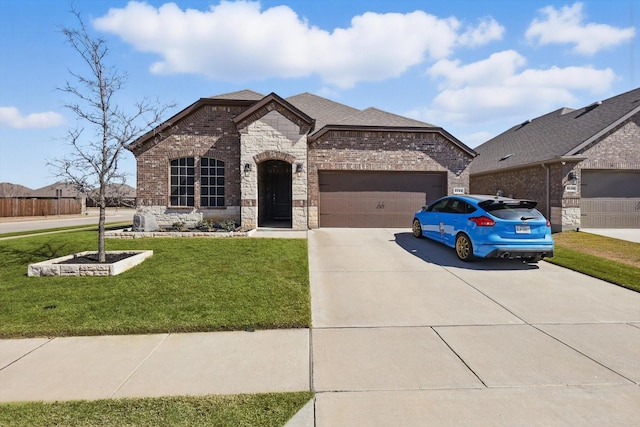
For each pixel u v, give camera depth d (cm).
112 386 340
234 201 1404
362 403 312
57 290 612
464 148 1446
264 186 1691
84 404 307
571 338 450
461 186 1456
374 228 1423
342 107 1858
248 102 1395
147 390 333
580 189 1464
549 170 1517
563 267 819
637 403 313
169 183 1398
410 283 689
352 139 1430
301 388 337
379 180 1448
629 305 575
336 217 1439
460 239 874
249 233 1191
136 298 573
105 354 408
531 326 490
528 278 729
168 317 501
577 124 1667
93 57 777
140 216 1236
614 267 812
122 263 730
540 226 792
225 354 408
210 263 791
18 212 3328
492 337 454
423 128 1432
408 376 358
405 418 291
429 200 1463
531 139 1897
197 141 1400
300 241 1057
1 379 354
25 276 701
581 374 362
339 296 616
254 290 613
